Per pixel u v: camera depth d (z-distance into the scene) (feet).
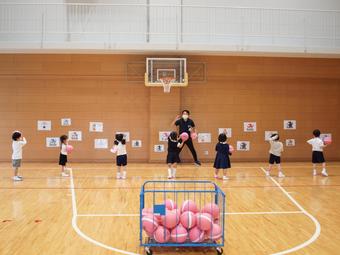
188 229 18.47
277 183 37.29
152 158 51.26
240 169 46.19
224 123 52.60
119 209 26.96
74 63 50.70
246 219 24.67
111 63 51.01
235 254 18.35
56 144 51.34
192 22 51.03
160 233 18.22
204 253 18.44
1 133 50.96
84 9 50.29
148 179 39.22
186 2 51.21
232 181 38.27
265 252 18.63
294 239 20.65
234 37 51.49
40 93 51.24
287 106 53.42
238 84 52.75
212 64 51.75
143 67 51.26
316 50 48.14
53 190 33.55
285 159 53.57
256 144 53.06
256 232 21.88
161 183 37.22
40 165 48.78
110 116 51.70
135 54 50.80
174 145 40.04
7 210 26.53
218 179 39.34
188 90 52.08
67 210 26.63
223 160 39.06
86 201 29.43
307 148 53.83
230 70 51.90
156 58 49.57
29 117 51.13
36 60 50.49
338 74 53.31
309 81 53.72
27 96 51.11
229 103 52.60
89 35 50.39
